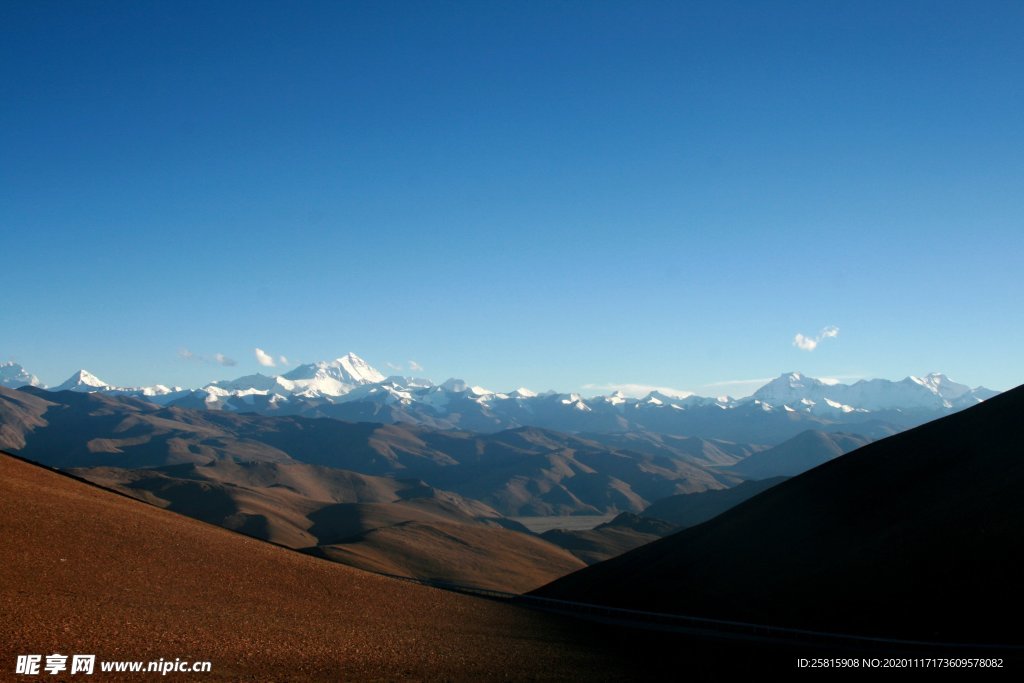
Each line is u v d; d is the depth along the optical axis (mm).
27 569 45688
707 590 73812
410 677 38812
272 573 59938
